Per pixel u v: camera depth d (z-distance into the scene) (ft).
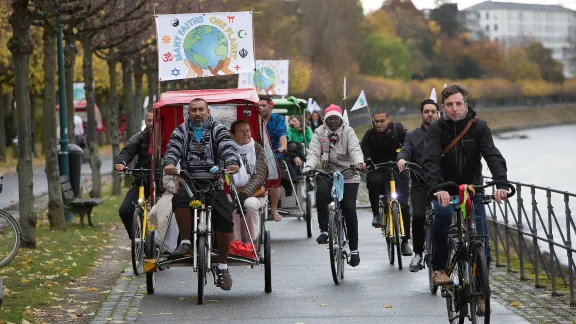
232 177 71.56
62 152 131.23
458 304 53.78
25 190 94.73
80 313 62.90
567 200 66.74
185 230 68.44
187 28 92.17
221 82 281.13
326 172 83.82
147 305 66.95
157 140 78.84
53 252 93.91
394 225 86.28
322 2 426.10
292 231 124.77
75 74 303.68
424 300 68.59
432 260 57.06
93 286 76.07
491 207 91.40
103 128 433.89
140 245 81.61
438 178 53.72
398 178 87.86
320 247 105.81
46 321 60.34
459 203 51.19
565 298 68.28
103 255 97.60
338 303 67.62
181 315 62.85
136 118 209.97
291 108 136.05
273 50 285.43
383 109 88.89
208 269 67.46
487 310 48.75
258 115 81.76
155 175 77.46
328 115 82.28
